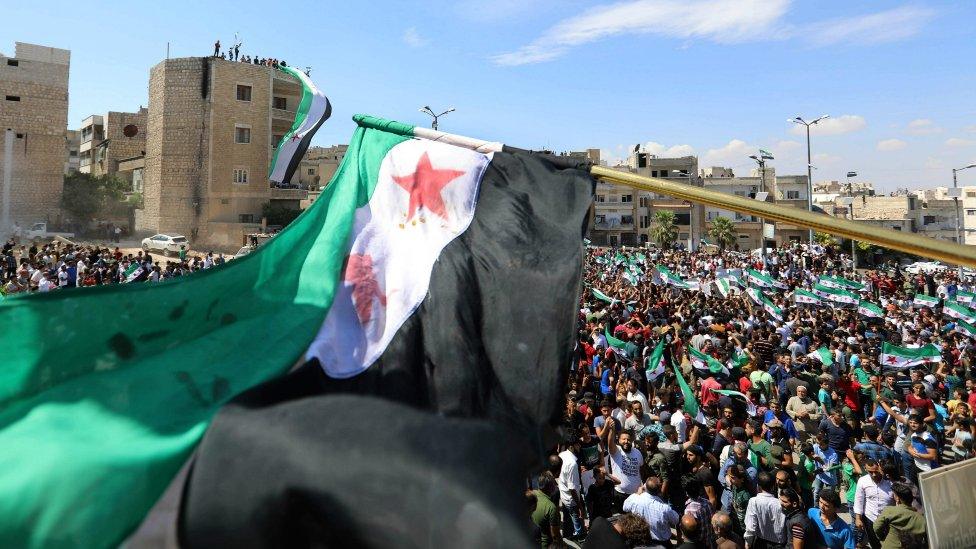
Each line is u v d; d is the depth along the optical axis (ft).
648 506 22.35
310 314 8.91
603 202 278.67
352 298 9.25
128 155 225.97
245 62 168.96
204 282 8.57
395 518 5.21
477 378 8.52
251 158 169.58
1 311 6.97
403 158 11.20
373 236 10.26
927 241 7.48
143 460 5.85
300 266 9.79
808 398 36.37
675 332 48.73
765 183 277.03
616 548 9.94
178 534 5.50
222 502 5.41
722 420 29.40
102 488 5.67
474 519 5.25
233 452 5.63
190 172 163.84
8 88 158.20
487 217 10.02
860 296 80.38
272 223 169.89
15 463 5.78
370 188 11.07
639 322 53.52
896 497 21.25
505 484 5.68
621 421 30.94
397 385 8.36
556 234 9.61
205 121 163.32
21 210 159.22
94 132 233.55
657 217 245.86
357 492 5.29
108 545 5.49
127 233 174.09
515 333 8.89
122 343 7.54
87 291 7.56
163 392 6.89
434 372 8.53
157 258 133.59
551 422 8.38
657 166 277.03
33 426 6.23
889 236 7.61
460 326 8.82
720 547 19.36
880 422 37.24
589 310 64.34
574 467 26.53
